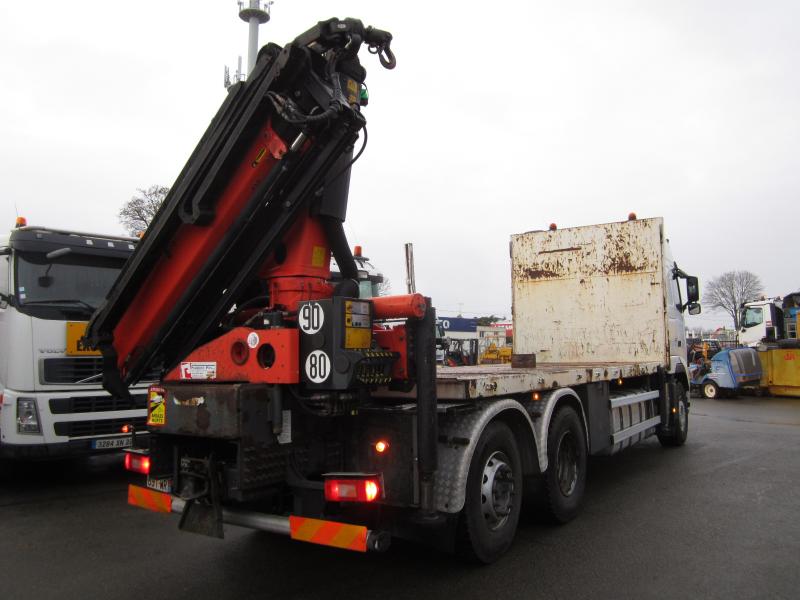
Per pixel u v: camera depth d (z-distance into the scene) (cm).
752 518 567
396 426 404
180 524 405
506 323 6688
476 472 430
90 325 482
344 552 488
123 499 681
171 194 417
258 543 516
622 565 448
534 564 451
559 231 921
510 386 462
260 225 421
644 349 853
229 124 395
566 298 909
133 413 743
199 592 410
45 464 905
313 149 394
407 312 379
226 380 402
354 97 409
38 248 718
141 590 414
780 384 1933
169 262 439
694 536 514
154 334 461
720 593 396
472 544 429
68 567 461
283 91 385
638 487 696
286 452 387
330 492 368
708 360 2197
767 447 976
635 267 861
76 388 712
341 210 432
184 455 417
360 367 363
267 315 398
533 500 533
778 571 434
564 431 552
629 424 748
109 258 781
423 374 388
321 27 369
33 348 693
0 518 602
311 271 428
